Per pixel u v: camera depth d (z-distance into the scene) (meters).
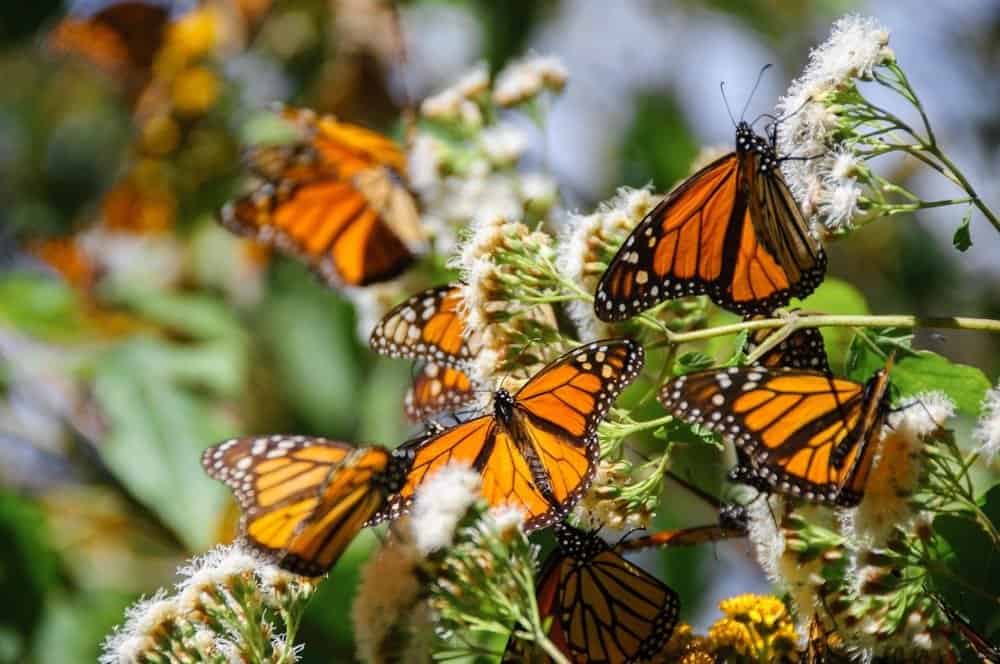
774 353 1.47
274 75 1.86
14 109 2.04
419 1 1.89
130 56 1.90
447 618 1.41
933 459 1.42
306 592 1.46
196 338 1.78
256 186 1.78
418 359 1.52
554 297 1.49
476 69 1.66
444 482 1.41
